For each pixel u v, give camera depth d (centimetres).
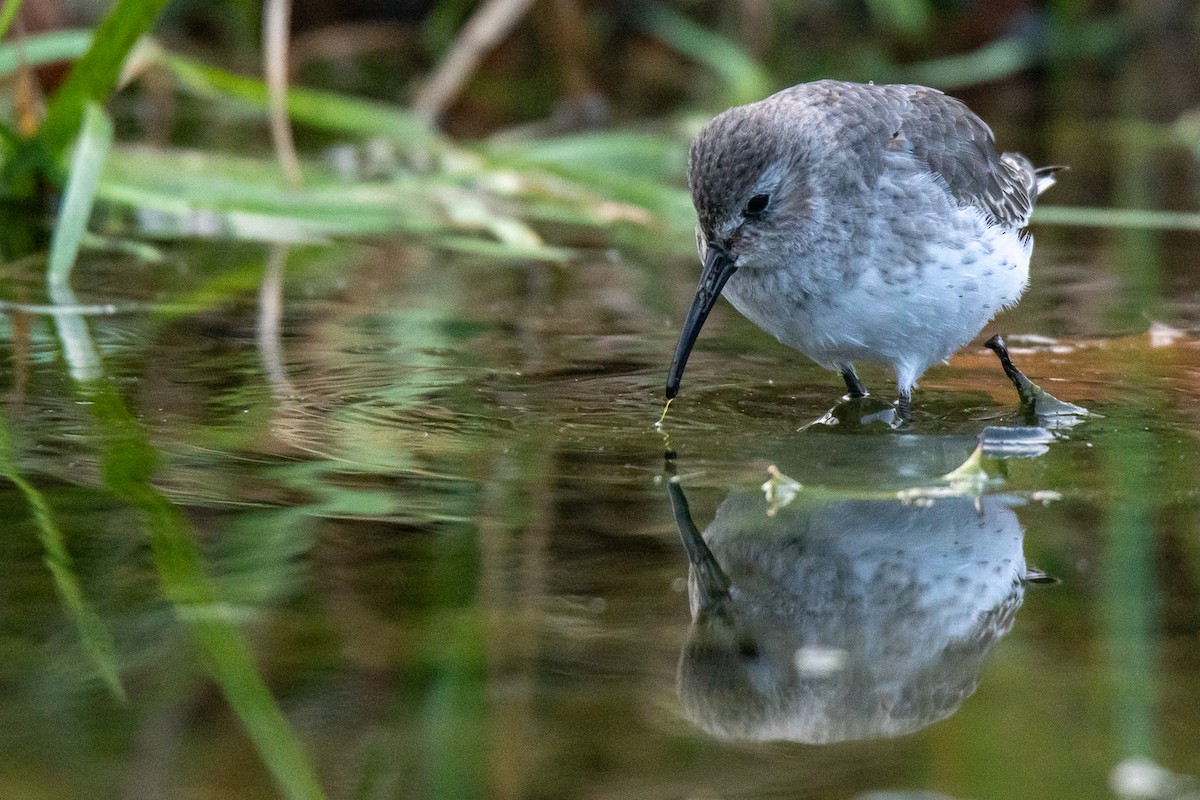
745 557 680
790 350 1129
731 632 594
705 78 2264
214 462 808
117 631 588
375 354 1062
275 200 1439
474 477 796
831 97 1062
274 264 1349
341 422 897
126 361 1017
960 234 1015
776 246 1006
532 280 1323
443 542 690
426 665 561
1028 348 1128
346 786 477
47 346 1049
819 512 749
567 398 971
